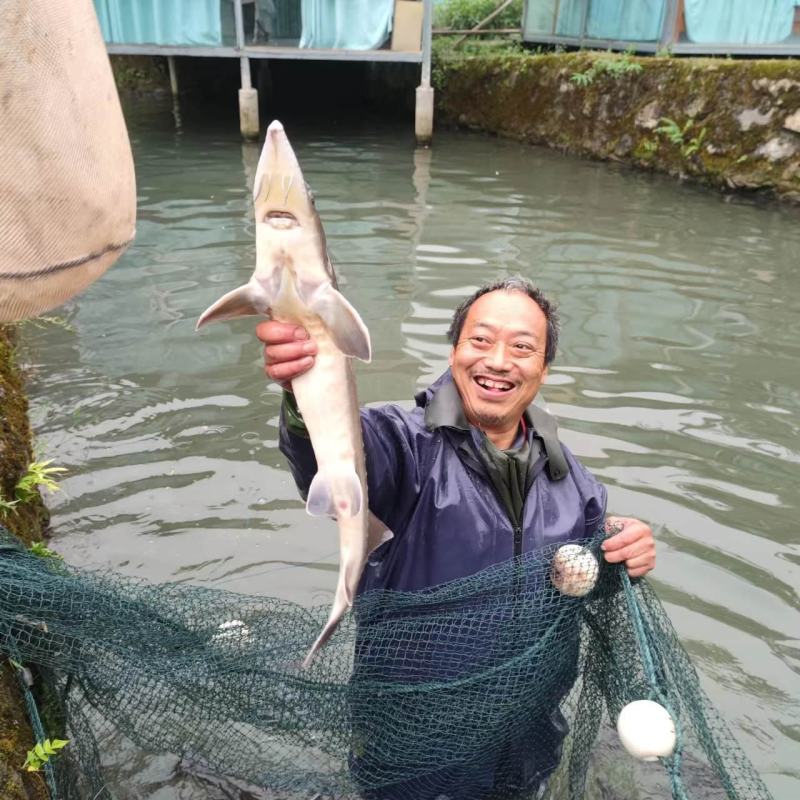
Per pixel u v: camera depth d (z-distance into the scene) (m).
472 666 2.37
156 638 2.27
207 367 5.55
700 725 2.29
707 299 6.89
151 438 4.71
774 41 12.32
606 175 11.64
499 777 2.59
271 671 2.33
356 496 1.95
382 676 2.41
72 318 6.27
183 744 2.43
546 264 7.68
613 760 2.80
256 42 14.45
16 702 2.31
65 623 2.20
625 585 2.35
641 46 13.78
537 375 2.39
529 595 2.33
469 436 2.40
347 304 1.78
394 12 13.72
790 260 7.95
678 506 4.21
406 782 2.55
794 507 4.23
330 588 3.73
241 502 4.23
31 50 1.02
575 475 2.61
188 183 10.90
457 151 13.54
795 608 3.62
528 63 14.40
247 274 7.29
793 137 10.01
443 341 5.88
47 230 1.08
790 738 3.03
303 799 2.64
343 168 12.04
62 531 3.96
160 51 13.84
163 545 3.92
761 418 5.02
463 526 2.39
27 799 2.08
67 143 1.08
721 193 10.58
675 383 5.41
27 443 4.20
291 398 2.12
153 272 7.30
